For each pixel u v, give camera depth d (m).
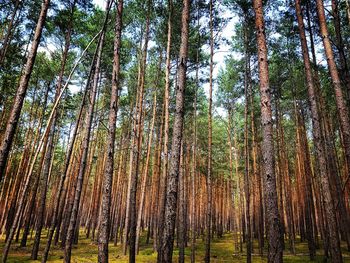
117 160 26.62
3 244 18.12
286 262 14.29
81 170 9.90
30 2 13.51
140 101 14.61
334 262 8.54
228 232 38.44
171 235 6.70
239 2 15.16
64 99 20.16
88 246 19.14
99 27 14.12
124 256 15.19
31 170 8.26
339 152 22.89
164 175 13.81
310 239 15.12
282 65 18.88
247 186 15.28
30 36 15.45
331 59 9.15
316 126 9.72
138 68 17.39
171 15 14.12
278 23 16.22
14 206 19.66
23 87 6.23
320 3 9.88
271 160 6.16
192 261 13.61
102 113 21.67
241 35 18.00
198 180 27.69
